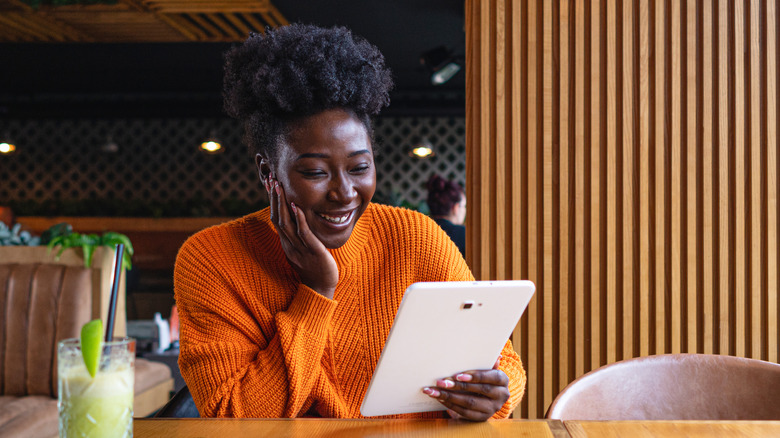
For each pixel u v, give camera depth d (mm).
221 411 1068
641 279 1896
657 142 1888
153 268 7957
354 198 1090
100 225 8086
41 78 8000
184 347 1156
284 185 1100
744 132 1896
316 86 1048
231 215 8430
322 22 5926
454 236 2799
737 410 1247
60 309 2598
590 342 1910
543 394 1923
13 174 8844
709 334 1892
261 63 1115
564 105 1909
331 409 1163
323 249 1104
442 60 5742
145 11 5230
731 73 1894
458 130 8648
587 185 1920
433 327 871
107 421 769
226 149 8758
